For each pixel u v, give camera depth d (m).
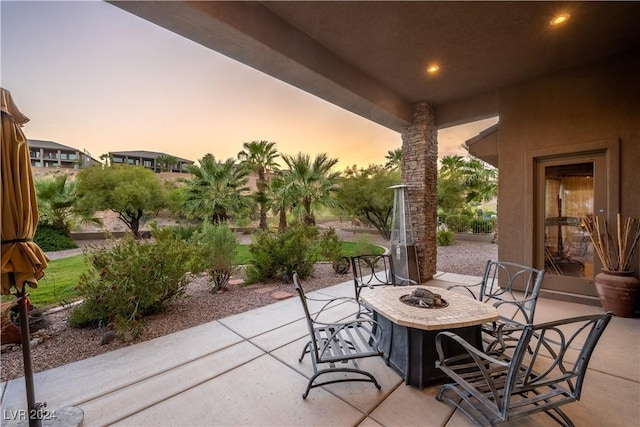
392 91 5.13
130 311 3.35
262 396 2.05
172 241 4.24
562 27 3.37
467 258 8.30
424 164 5.59
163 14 2.59
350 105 4.73
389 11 3.13
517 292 4.72
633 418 1.78
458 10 3.11
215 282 4.82
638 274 3.77
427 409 1.90
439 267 7.00
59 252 10.08
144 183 14.16
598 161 4.09
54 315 3.62
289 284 5.35
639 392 2.05
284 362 2.51
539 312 3.81
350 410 1.89
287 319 3.54
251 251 5.61
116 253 3.52
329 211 12.51
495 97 5.10
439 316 2.09
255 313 3.77
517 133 4.75
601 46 3.74
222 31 2.85
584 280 4.19
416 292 2.50
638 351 2.66
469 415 1.75
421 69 4.39
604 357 2.56
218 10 2.69
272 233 6.14
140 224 15.21
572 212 4.33
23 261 1.64
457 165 14.70
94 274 3.40
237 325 3.35
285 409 1.91
